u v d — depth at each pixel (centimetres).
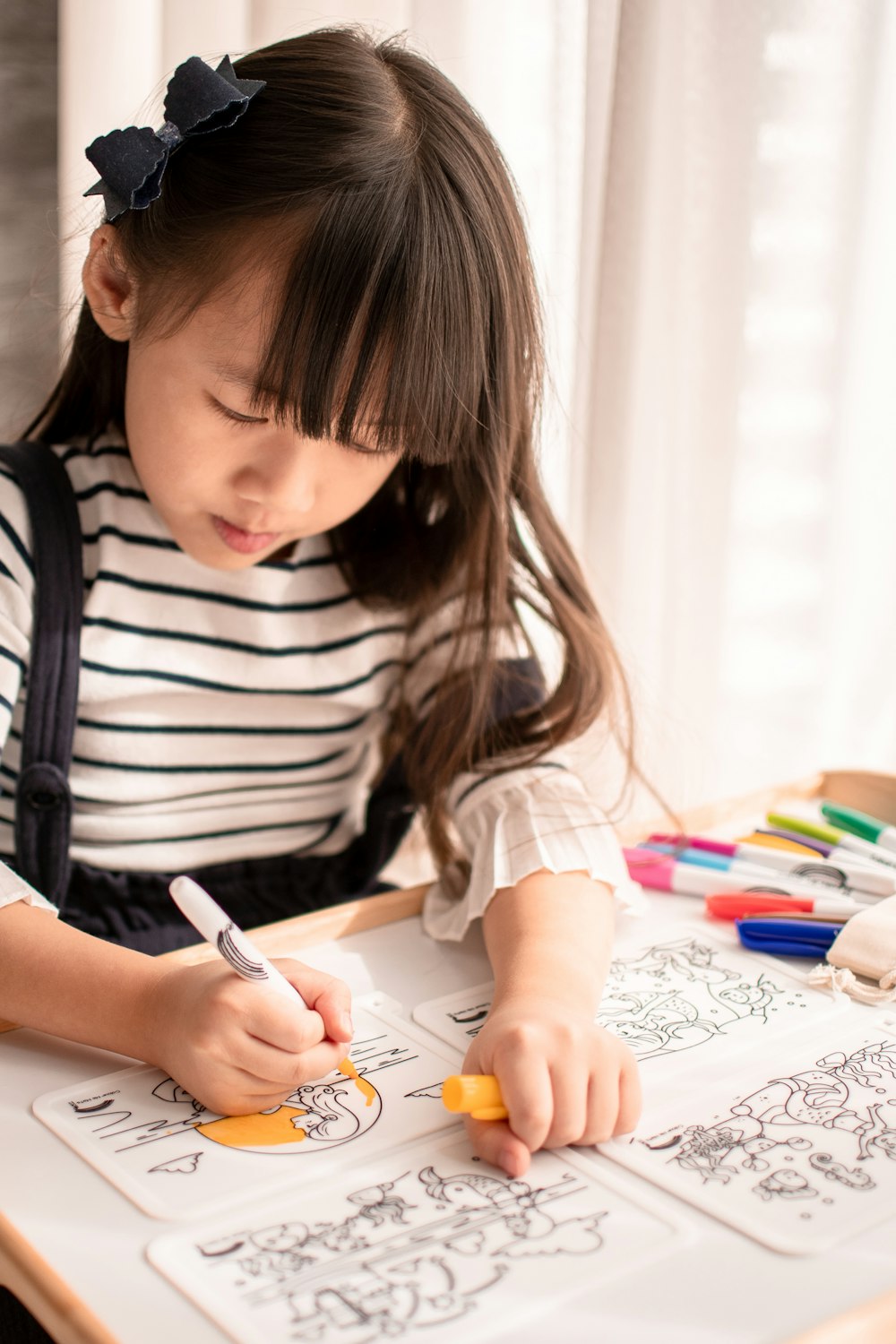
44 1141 45
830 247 100
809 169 98
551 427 97
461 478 73
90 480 74
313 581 78
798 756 112
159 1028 49
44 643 70
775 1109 48
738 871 68
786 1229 41
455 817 73
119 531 73
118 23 90
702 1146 45
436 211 59
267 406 58
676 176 95
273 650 76
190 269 59
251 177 59
